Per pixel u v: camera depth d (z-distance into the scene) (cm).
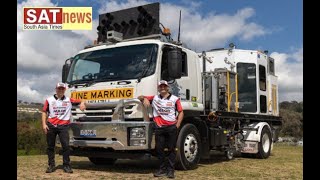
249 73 1241
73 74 861
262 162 1064
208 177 742
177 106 744
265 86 1307
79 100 809
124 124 735
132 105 743
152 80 751
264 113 1293
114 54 819
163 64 786
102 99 780
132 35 873
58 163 970
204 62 1095
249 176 770
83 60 860
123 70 786
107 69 807
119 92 764
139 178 713
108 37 843
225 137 1038
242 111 1223
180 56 753
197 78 894
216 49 1245
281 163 1036
